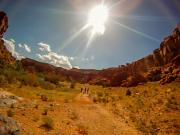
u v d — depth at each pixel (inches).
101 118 831.7
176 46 2144.4
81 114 829.2
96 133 666.8
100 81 3132.4
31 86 1368.1
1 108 689.6
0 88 984.3
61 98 1163.9
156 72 2047.2
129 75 2691.9
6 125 490.6
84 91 1675.7
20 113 677.9
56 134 584.7
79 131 645.3
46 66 4557.1
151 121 839.1
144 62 2652.6
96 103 1157.1
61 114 772.0
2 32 2263.8
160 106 1018.1
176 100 1083.9
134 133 722.8
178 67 1856.5
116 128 741.3
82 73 4439.0
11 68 1830.7
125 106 1083.3
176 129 758.5
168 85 1501.0
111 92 1711.4
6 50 2214.6
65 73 4503.0
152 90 1450.5
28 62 4510.3
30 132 546.3
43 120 646.5
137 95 1360.7
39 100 969.5
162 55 2326.5
